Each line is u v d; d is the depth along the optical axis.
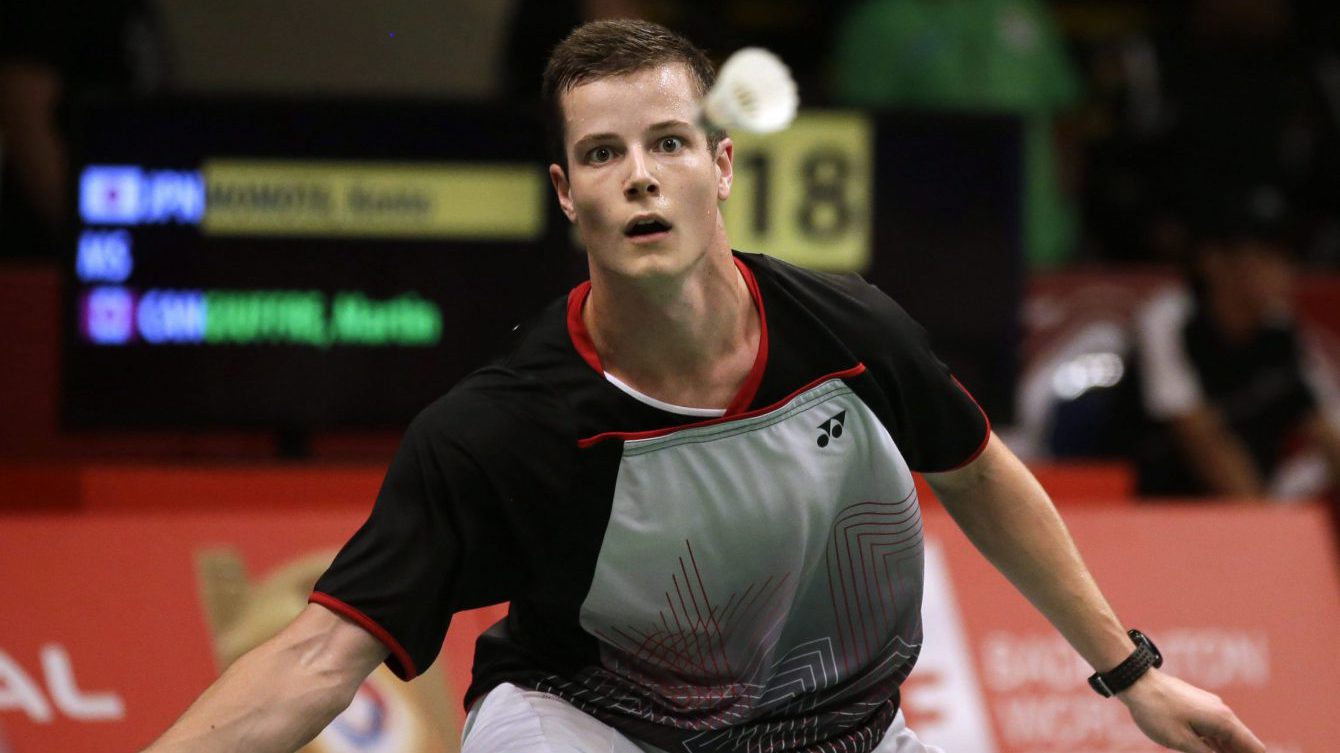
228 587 17.53
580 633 10.98
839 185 19.50
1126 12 31.94
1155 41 27.81
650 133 9.80
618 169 9.80
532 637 11.22
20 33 23.83
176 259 19.08
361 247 19.17
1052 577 11.41
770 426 10.44
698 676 11.15
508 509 10.29
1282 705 18.38
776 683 11.38
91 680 16.98
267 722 9.73
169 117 18.98
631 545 10.48
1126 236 27.47
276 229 19.12
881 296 10.93
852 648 11.41
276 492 18.78
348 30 21.94
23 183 24.05
